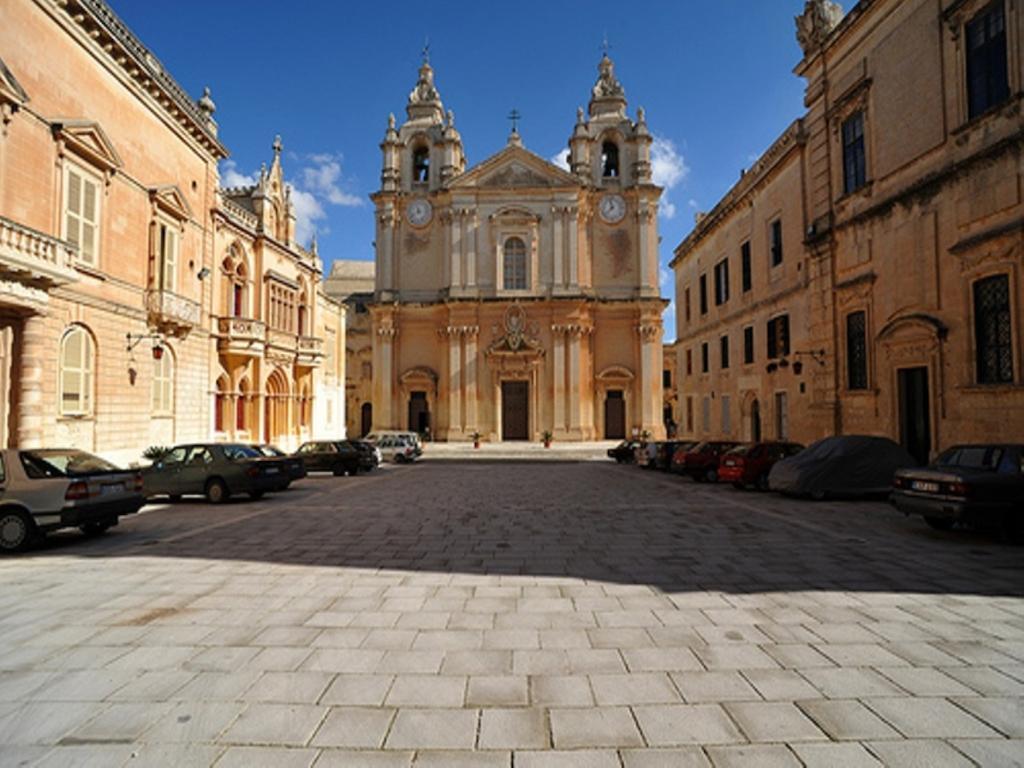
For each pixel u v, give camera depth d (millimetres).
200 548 9172
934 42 14383
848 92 17438
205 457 14891
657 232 42281
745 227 24938
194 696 4277
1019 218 12008
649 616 5891
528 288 41062
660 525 10930
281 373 29438
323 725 3873
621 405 41469
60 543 9656
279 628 5637
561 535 10055
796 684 4398
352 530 10648
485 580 7258
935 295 14219
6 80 13977
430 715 3992
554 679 4512
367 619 5883
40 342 14812
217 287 24594
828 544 9062
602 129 42812
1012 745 3580
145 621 5848
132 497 10211
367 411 52562
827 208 18750
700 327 30328
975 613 5891
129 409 19062
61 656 4992
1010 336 12211
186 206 21828
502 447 36844
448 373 40781
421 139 43469
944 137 14062
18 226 13008
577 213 41125
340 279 62656
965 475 8992
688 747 3592
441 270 42188
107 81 18000
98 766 3443
